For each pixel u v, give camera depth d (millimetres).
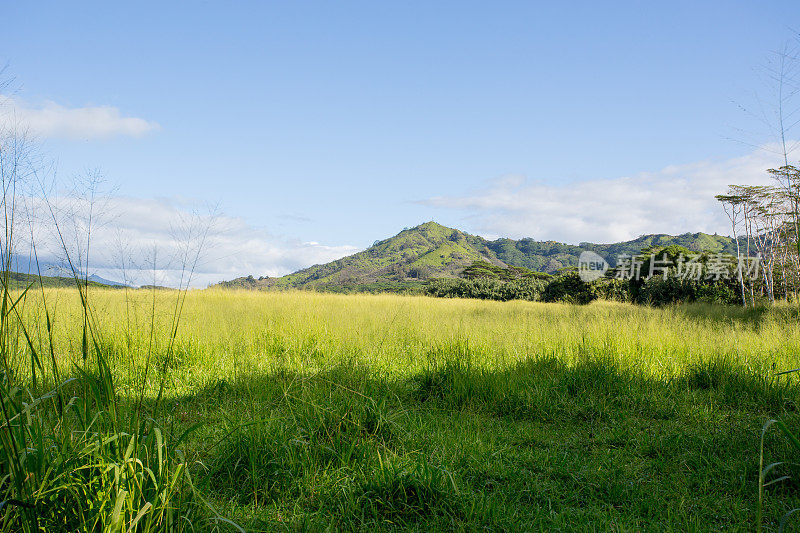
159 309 8219
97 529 2119
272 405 4547
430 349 7051
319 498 2908
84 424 2514
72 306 7211
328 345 7770
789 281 23297
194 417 4320
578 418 4766
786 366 6410
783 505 2891
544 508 2912
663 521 2773
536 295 41469
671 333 8430
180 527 2234
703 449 3879
